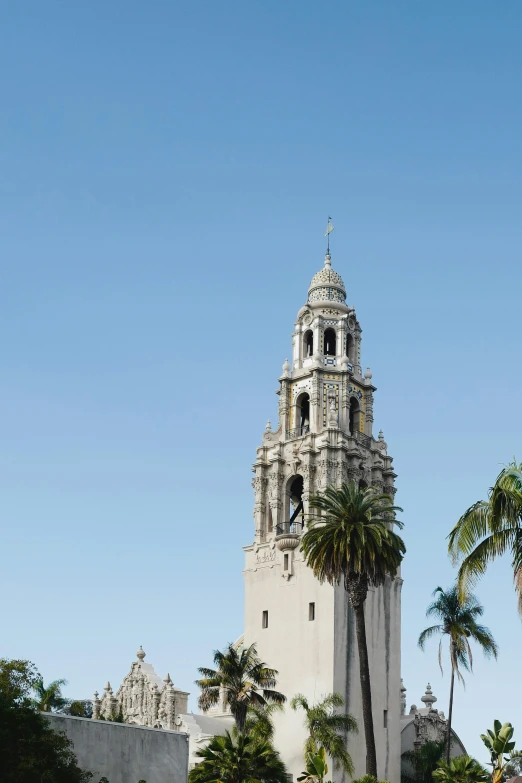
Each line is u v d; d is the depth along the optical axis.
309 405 107.31
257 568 102.81
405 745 103.94
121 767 63.53
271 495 104.12
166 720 97.00
